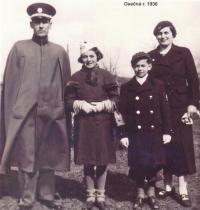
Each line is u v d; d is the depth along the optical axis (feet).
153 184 12.82
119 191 14.23
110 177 15.71
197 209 12.61
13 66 12.42
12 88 12.43
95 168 12.69
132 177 12.74
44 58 12.37
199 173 15.78
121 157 18.10
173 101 12.89
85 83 12.37
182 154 13.05
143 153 12.37
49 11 12.41
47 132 12.46
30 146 12.34
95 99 12.25
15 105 12.27
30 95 12.24
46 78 12.32
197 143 17.44
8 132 12.34
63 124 12.51
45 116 12.37
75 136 12.46
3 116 12.74
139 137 12.43
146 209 12.48
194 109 12.76
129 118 12.63
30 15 12.48
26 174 12.54
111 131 12.50
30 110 12.25
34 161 12.37
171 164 13.16
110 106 12.12
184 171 13.07
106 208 12.55
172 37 13.15
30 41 12.59
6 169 12.47
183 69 12.96
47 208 12.67
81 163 12.12
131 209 12.58
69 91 12.41
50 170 12.86
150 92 12.44
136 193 13.87
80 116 12.34
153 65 13.19
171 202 13.19
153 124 12.40
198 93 12.91
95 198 12.74
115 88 12.34
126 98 12.68
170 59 13.00
